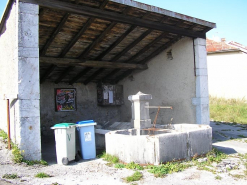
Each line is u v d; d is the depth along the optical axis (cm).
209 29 855
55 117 1034
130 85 1134
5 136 654
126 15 690
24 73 531
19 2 533
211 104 1770
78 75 1025
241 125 1202
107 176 467
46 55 809
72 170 507
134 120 691
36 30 551
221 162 556
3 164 501
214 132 995
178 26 802
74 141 579
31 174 469
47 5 567
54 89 1039
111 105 1162
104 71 1052
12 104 592
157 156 507
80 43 791
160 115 987
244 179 452
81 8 614
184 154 549
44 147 781
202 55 865
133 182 434
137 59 1010
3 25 715
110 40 816
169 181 439
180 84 912
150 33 828
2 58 751
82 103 1112
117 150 564
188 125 700
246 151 673
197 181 441
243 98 1820
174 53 934
